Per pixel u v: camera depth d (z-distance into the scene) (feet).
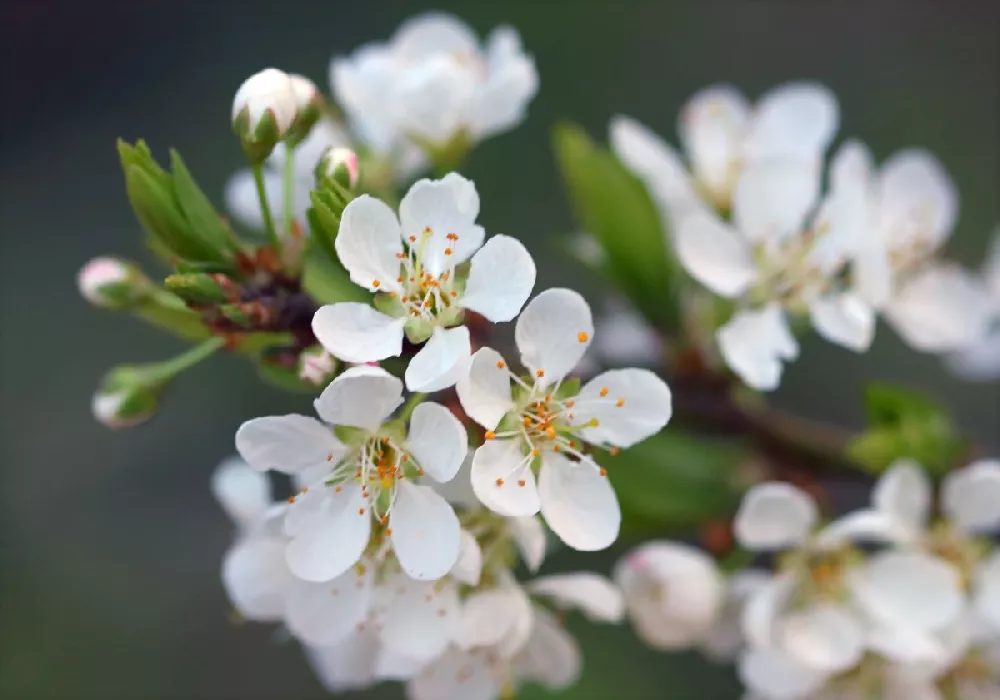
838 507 0.93
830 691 0.88
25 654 1.47
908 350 1.40
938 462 0.88
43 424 1.59
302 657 1.46
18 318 1.64
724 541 0.89
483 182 1.56
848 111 1.66
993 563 0.88
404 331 0.75
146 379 0.82
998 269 1.00
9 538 1.53
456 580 0.78
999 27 1.66
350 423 0.75
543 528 0.78
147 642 1.48
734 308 0.89
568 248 0.94
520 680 0.87
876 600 0.86
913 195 0.95
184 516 1.54
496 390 0.76
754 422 0.91
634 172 0.92
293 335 0.78
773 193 0.88
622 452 0.88
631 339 1.01
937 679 0.89
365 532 0.76
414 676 0.81
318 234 0.77
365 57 0.91
